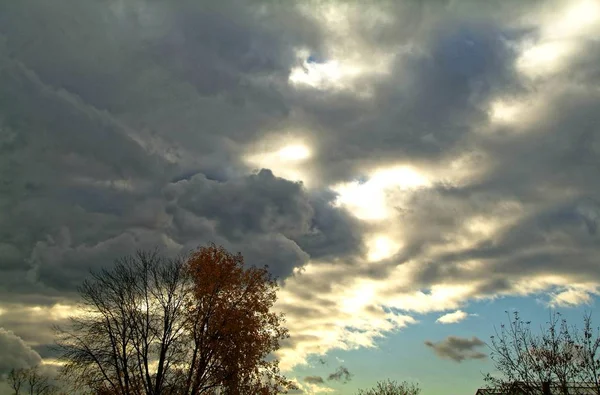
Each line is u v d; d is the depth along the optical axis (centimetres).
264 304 4756
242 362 4331
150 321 4175
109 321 4028
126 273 4278
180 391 4069
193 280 4528
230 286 4566
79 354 3897
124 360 3916
